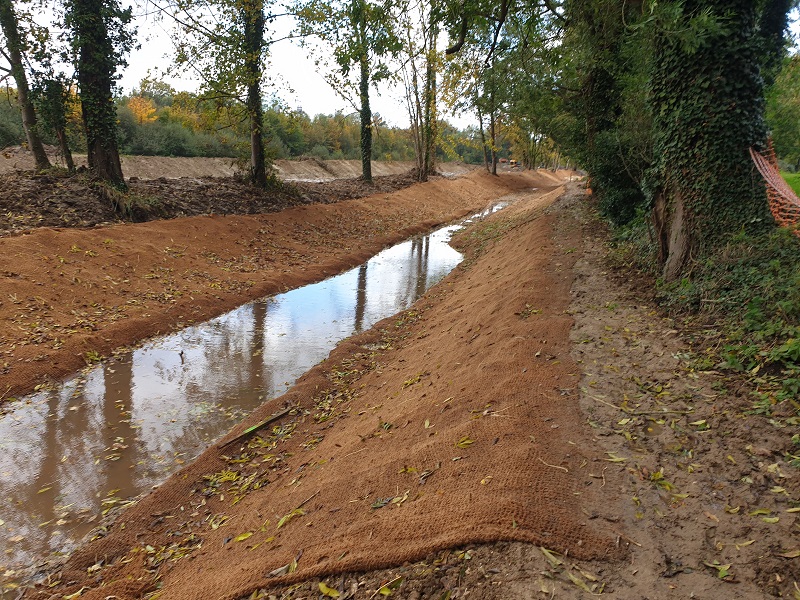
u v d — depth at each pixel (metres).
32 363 8.20
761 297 6.00
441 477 4.25
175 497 5.58
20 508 5.43
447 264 17.58
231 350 9.75
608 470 4.04
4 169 21.36
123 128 33.84
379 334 10.62
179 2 15.56
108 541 4.94
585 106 15.26
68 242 11.54
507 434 4.55
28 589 4.41
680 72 7.33
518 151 59.62
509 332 7.25
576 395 5.21
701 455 4.13
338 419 7.03
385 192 29.64
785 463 3.88
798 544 3.15
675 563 3.13
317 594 3.27
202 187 18.66
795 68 17.48
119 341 9.59
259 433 6.84
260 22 18.52
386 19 8.25
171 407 7.60
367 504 4.28
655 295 7.69
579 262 10.70
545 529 3.35
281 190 21.09
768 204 7.04
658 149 7.98
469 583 3.02
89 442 6.66
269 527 4.57
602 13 11.65
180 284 12.21
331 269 15.87
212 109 19.27
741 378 5.09
